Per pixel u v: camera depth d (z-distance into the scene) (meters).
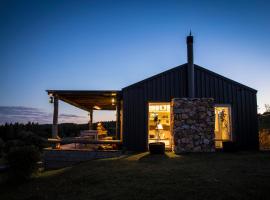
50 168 9.78
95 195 4.40
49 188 5.30
